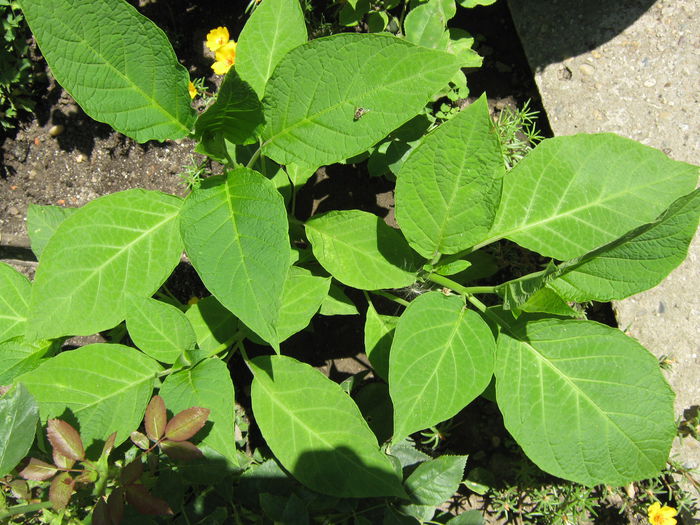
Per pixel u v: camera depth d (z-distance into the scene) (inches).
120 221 23.5
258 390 24.5
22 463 22.5
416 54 19.7
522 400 23.2
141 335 23.2
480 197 21.9
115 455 23.6
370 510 25.0
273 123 21.9
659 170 24.4
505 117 34.5
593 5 32.9
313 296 24.4
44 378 22.6
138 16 18.9
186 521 23.7
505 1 35.7
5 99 36.4
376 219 25.7
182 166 36.6
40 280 22.3
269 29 24.3
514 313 22.9
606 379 22.9
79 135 37.2
